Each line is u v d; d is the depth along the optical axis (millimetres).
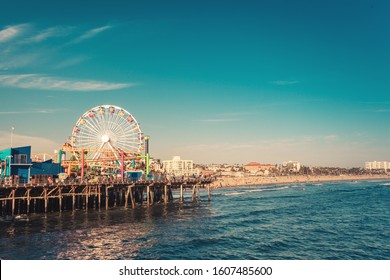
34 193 70438
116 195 85938
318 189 172125
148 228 57656
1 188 62250
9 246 44156
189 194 148250
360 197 119062
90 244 46312
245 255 42656
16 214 68375
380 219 69688
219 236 52562
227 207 89438
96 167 103500
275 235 53906
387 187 180125
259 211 81250
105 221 62938
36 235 50312
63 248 43906
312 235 54156
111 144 100750
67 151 98188
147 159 101062
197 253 43094
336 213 78438
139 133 104062
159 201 101312
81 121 100375
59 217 66000
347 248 46406
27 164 73812
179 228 58156
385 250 45375
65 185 70438
